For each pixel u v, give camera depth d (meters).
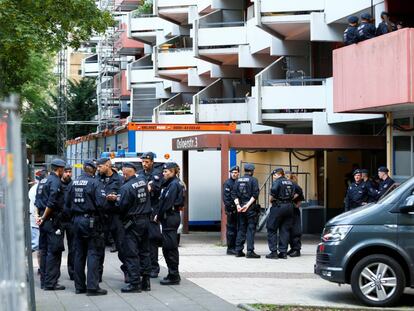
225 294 13.33
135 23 51.69
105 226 13.77
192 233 27.47
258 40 33.12
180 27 46.47
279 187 19.11
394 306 12.15
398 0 22.77
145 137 26.34
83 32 24.59
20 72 27.23
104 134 31.08
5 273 5.36
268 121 28.67
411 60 17.62
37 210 14.30
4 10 21.98
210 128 26.69
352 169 27.09
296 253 19.77
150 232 15.41
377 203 12.44
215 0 37.47
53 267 14.06
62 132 63.25
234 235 20.08
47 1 23.09
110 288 14.24
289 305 11.87
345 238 12.17
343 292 13.61
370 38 19.66
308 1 27.36
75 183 13.35
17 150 5.26
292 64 30.19
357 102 20.12
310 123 29.28
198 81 42.44
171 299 12.81
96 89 65.44
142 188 13.65
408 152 21.09
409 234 12.01
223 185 21.66
